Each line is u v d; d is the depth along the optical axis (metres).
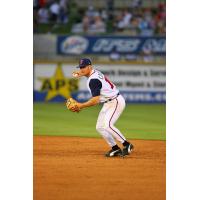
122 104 34.38
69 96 69.69
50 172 33.53
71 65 70.00
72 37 75.25
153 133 47.00
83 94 69.69
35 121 53.53
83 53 75.38
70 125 51.44
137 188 30.88
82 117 56.88
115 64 70.50
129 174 33.00
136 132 47.44
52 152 38.12
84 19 84.69
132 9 85.88
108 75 70.62
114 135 35.06
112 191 29.98
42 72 70.06
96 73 33.78
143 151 38.88
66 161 35.53
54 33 83.69
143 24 84.31
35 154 37.28
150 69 70.25
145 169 34.16
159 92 70.00
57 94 69.88
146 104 68.44
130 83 70.25
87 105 33.28
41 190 30.62
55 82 70.00
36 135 45.34
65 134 46.09
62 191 30.16
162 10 84.44
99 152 38.38
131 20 85.00
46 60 71.00
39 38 75.19
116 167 34.31
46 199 29.05
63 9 84.06
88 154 37.59
